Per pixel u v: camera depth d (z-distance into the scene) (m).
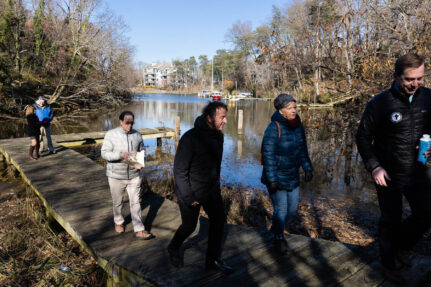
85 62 27.41
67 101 27.22
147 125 19.53
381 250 2.45
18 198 6.48
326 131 14.25
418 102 2.07
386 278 2.52
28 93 24.16
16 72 24.84
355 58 9.39
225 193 6.87
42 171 6.52
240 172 9.12
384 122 2.18
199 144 2.33
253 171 9.25
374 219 5.69
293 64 9.80
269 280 2.57
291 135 2.88
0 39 24.52
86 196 5.00
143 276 2.66
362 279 2.53
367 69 8.34
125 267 2.82
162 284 2.53
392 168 2.22
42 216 5.31
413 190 2.18
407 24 8.20
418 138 2.11
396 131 2.14
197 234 3.52
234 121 22.78
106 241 3.41
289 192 3.03
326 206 6.36
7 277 3.60
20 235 4.52
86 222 3.96
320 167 9.44
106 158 3.31
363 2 9.16
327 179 8.23
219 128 2.39
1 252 4.09
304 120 12.99
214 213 2.58
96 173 6.42
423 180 2.16
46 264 3.90
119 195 3.53
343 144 11.88
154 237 3.52
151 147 12.91
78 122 20.75
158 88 118.00
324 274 2.63
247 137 15.70
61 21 28.16
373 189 7.48
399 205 2.32
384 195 2.34
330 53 9.15
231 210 5.91
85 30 26.89
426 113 2.07
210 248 2.64
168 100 51.56
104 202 4.73
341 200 6.72
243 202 6.38
